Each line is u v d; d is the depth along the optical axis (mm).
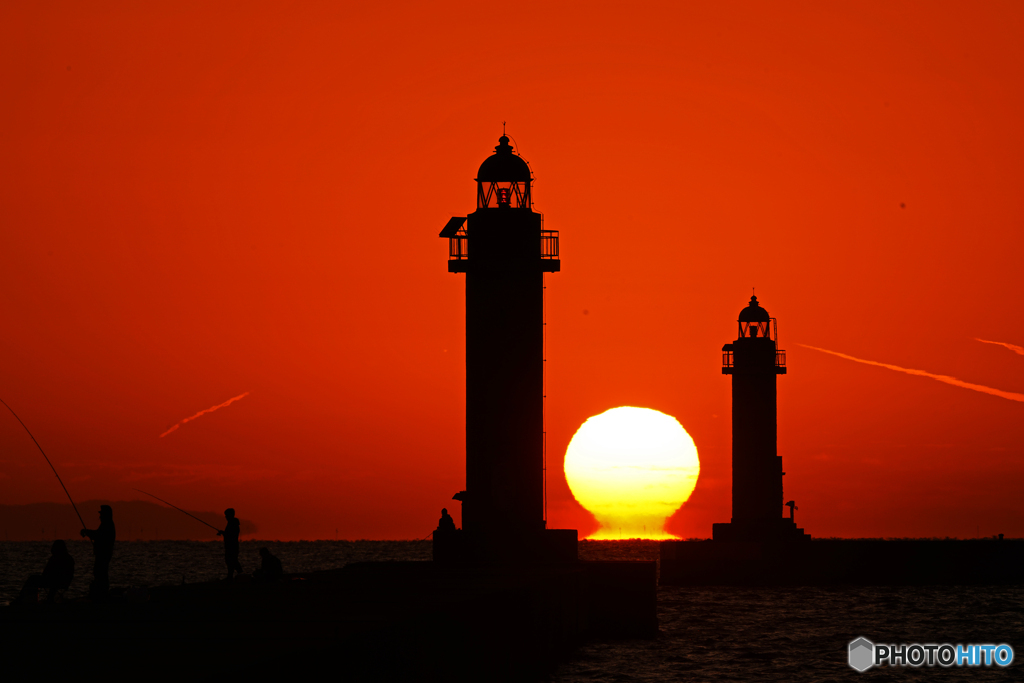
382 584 103000
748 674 122438
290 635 62344
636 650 135250
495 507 145125
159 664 52125
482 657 86000
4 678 48906
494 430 146125
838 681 120062
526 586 102250
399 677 67438
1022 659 140125
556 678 111625
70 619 71625
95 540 86438
